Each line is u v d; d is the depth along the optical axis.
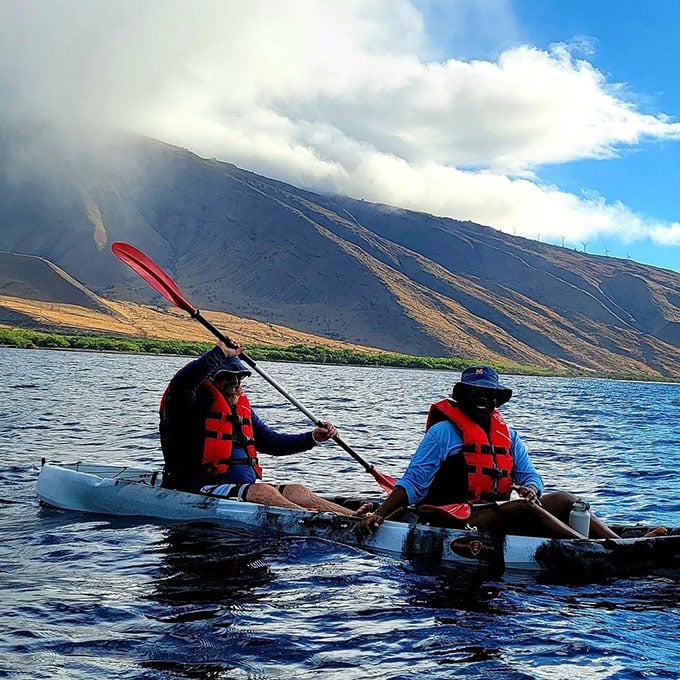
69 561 6.51
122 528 7.59
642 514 9.93
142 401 25.69
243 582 6.07
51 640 4.75
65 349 111.50
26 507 8.51
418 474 6.93
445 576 6.40
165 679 4.29
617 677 4.51
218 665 4.50
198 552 6.84
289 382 52.28
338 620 5.30
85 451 13.36
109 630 4.95
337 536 7.23
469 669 4.57
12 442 13.97
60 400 24.39
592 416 31.84
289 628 5.11
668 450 18.02
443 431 6.97
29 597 5.52
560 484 12.38
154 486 8.12
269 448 8.72
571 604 5.80
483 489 6.93
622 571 6.64
